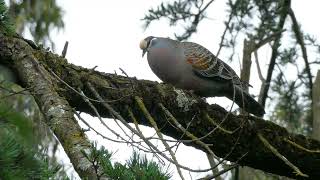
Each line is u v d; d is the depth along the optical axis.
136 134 7.36
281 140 10.73
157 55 12.14
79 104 9.49
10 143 6.05
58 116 7.59
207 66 12.23
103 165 6.38
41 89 8.26
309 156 10.88
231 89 12.42
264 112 12.14
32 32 14.18
